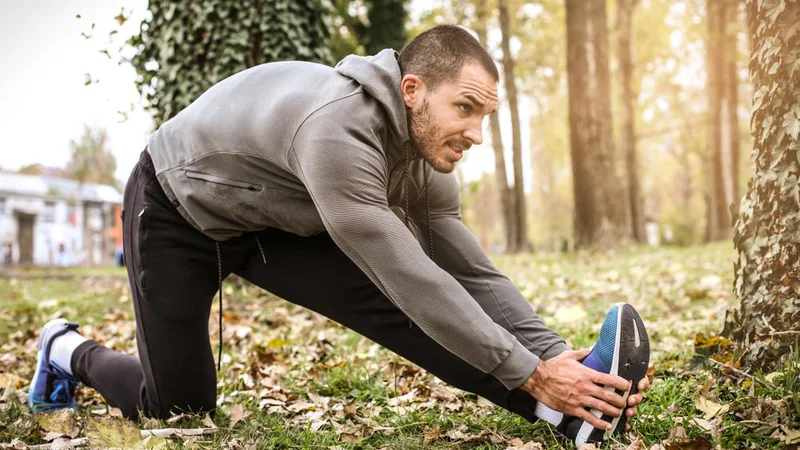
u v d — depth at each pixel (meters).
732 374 2.46
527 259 12.13
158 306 2.45
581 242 14.02
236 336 4.69
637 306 5.19
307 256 2.37
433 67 1.94
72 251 39.47
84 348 2.85
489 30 23.34
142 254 2.42
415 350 2.28
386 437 2.43
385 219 1.94
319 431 2.52
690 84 29.05
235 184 2.22
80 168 40.19
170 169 2.34
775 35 2.38
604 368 2.06
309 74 2.13
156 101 5.92
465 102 1.92
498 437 2.26
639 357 2.04
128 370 2.74
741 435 2.02
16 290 10.05
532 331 2.39
